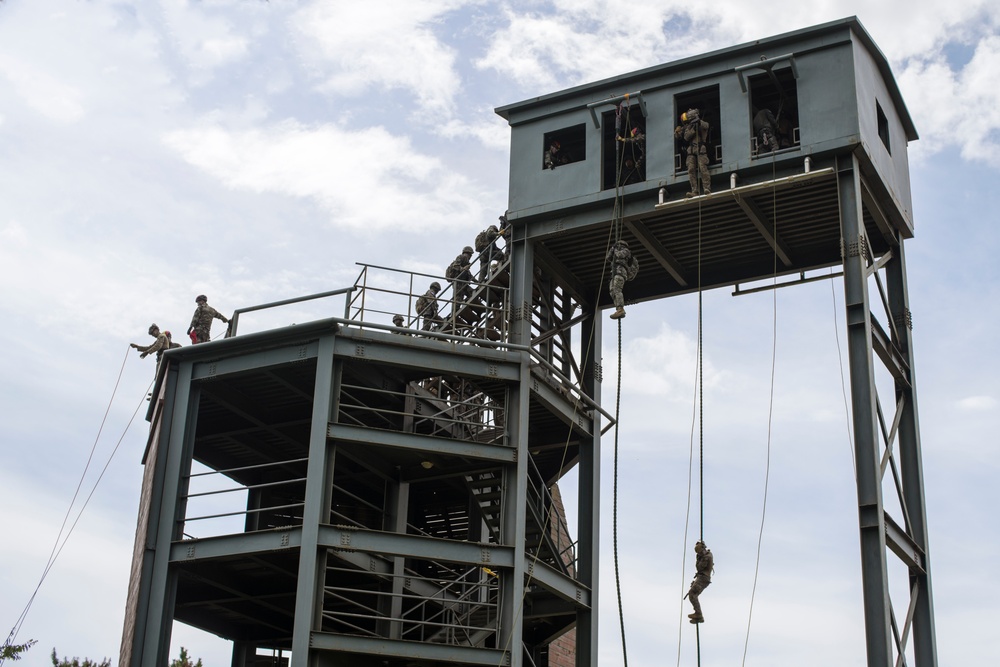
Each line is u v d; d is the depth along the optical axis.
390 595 34.53
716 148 37.47
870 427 32.25
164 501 36.16
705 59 37.03
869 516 31.45
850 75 35.25
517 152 39.34
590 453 40.31
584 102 38.84
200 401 39.31
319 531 33.84
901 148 39.31
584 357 41.22
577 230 37.84
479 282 39.56
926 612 34.94
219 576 37.62
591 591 38.44
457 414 41.34
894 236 38.28
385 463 38.97
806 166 34.56
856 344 33.09
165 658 34.50
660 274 41.19
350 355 35.94
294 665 32.41
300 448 42.09
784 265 39.59
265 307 37.78
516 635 34.25
